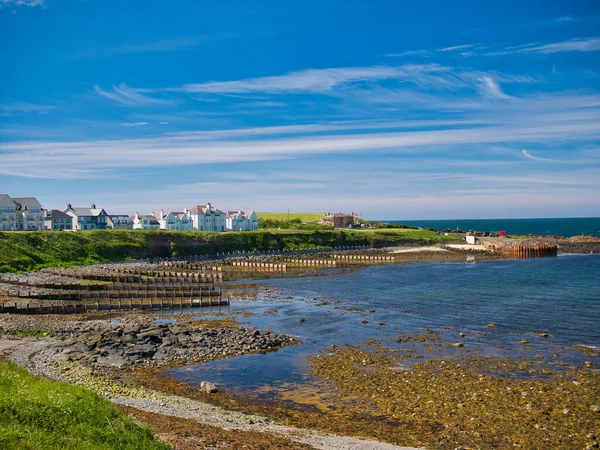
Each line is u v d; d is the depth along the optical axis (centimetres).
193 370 3872
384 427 2731
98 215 18738
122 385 3409
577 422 2747
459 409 2961
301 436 2541
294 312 6469
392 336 4994
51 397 2402
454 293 7894
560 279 9506
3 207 15688
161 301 7125
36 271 10469
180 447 2172
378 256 15000
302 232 19350
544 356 4150
